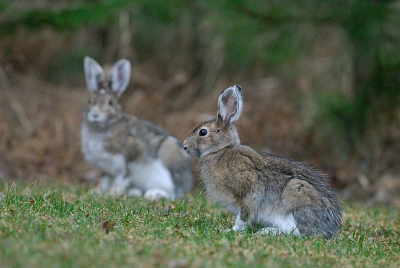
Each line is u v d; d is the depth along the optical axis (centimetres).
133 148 1308
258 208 817
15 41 1944
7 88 1864
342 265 661
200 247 656
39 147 1680
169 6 1772
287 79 1912
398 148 1698
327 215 792
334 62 1805
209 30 1977
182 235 718
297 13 1543
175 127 1827
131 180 1333
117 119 1310
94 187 1365
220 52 1962
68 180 1511
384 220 1028
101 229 698
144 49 2073
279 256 658
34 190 1041
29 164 1617
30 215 739
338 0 1526
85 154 1342
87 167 1634
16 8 1778
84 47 2020
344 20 1515
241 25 1561
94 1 1800
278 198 801
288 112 1853
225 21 1581
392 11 1470
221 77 1981
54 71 1967
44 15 1681
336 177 1655
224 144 868
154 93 1989
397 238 885
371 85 1605
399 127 1708
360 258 697
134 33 2044
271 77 1950
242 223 828
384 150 1702
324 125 1738
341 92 1728
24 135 1730
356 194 1583
